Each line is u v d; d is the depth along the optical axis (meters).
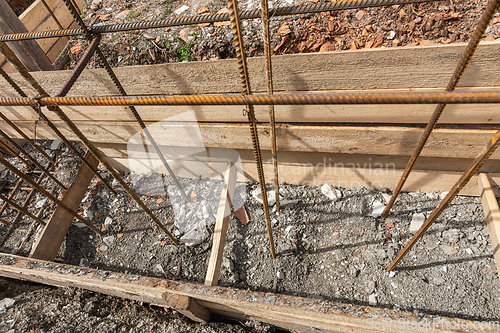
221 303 1.82
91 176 3.15
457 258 2.22
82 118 2.62
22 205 3.11
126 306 2.30
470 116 1.79
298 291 2.29
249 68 1.78
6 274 2.40
